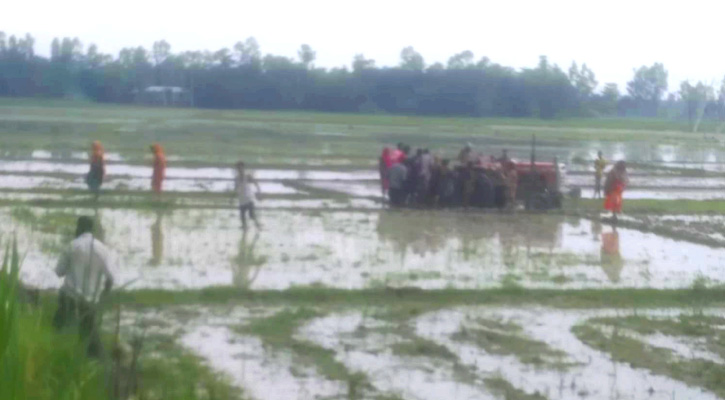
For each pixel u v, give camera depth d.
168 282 19.86
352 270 22.33
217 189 39.31
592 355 15.39
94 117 107.44
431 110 157.88
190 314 17.09
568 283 21.84
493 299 19.75
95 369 8.55
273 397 12.29
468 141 83.38
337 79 160.00
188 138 75.75
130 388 9.23
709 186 51.88
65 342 8.67
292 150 66.19
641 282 22.39
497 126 125.75
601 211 36.69
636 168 62.97
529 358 15.01
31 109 127.19
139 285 19.28
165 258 22.86
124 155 56.38
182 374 12.61
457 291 20.12
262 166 52.03
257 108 160.00
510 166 36.34
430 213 34.38
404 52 159.62
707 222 35.16
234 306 18.02
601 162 42.72
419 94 158.25
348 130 97.69
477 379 13.65
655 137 116.00
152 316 16.62
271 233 27.80
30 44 161.62
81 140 68.19
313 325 16.75
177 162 52.19
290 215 32.19
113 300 11.80
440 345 15.61
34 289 14.45
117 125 91.19
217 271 21.42
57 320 11.36
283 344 15.25
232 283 20.03
